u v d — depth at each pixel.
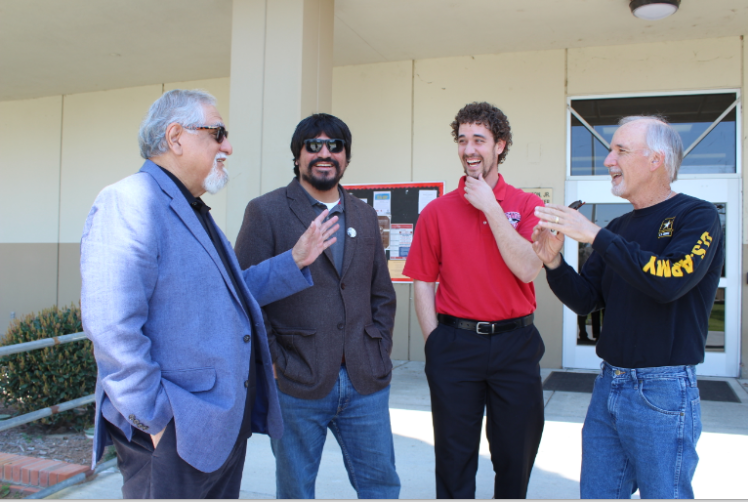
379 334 2.27
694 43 5.44
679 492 1.73
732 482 2.91
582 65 5.70
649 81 5.54
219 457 1.48
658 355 1.75
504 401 2.22
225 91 6.88
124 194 1.44
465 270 2.25
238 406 1.54
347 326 2.13
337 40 5.56
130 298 1.36
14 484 3.12
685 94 5.49
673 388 1.74
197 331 1.49
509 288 2.22
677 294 1.65
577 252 5.68
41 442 3.72
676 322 1.76
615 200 5.61
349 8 4.83
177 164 1.61
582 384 5.08
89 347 3.91
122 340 1.34
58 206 7.64
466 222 2.29
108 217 1.41
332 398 2.11
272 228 2.17
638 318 1.80
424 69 6.11
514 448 2.22
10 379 3.83
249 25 4.32
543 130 5.78
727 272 5.34
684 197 1.84
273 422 1.77
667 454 1.73
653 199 1.90
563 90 5.73
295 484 2.10
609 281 1.98
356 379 2.12
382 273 2.38
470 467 2.28
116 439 1.54
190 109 1.59
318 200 2.22
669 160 1.82
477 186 2.19
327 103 4.57
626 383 1.83
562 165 5.72
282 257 1.93
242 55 4.33
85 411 3.92
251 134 4.29
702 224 1.72
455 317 2.28
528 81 5.82
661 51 5.51
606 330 1.91
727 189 5.36
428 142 6.11
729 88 5.36
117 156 7.36
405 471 3.18
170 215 1.51
